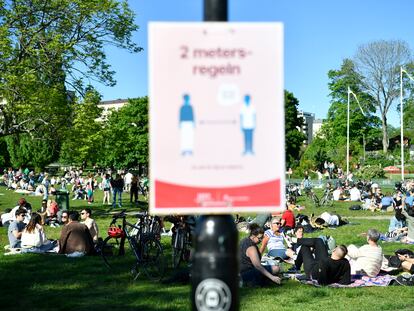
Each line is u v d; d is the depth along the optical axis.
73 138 25.08
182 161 3.18
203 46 3.18
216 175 3.19
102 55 25.69
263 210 3.19
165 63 3.17
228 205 3.18
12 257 13.95
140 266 11.85
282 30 3.21
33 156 82.56
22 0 24.16
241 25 3.20
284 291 10.23
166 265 12.66
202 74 3.18
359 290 10.35
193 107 3.18
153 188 3.16
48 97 23.56
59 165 92.50
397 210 19.12
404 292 10.20
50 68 24.61
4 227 20.56
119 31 25.78
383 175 60.50
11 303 9.27
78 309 8.84
